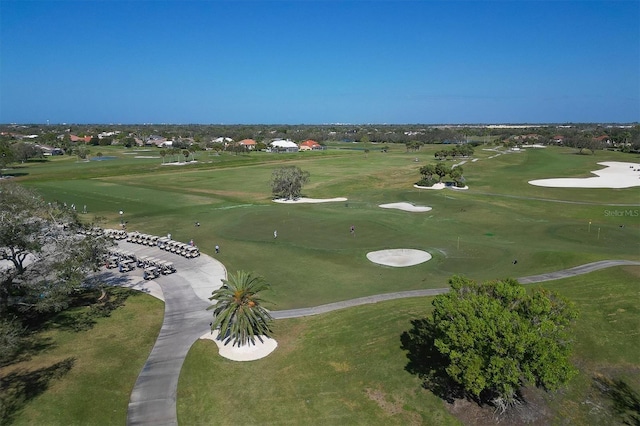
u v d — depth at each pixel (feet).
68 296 165.68
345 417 101.86
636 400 107.86
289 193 359.05
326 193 393.29
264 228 266.57
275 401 107.65
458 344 96.63
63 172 509.76
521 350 90.79
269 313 149.07
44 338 135.54
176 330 140.77
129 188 415.85
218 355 126.11
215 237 248.73
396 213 304.30
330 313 149.38
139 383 114.01
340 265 200.75
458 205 332.39
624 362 120.88
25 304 144.56
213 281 183.32
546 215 303.07
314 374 117.39
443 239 240.94
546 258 201.36
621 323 136.15
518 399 106.01
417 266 197.88
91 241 160.66
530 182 437.58
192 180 467.52
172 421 101.14
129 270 196.44
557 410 104.22
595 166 556.92
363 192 397.19
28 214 146.92
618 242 237.45
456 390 108.78
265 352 127.34
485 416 101.09
